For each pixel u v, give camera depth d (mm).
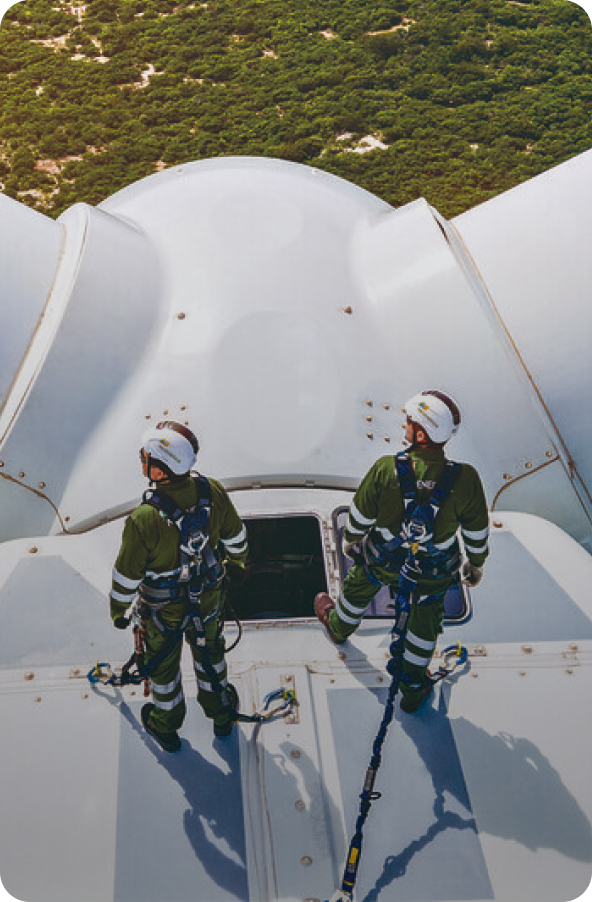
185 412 4125
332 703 3463
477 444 4266
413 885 3068
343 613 3459
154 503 2914
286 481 3959
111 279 4488
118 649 3650
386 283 4617
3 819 3199
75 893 3039
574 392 4320
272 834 3145
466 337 4336
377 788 3275
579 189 4668
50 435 4156
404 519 3084
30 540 4000
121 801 3240
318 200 5230
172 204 5164
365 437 4086
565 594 3828
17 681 3551
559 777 3316
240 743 3373
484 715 3473
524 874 3100
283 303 4422
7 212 4641
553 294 4434
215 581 3074
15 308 4352
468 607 3770
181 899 3029
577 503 4277
